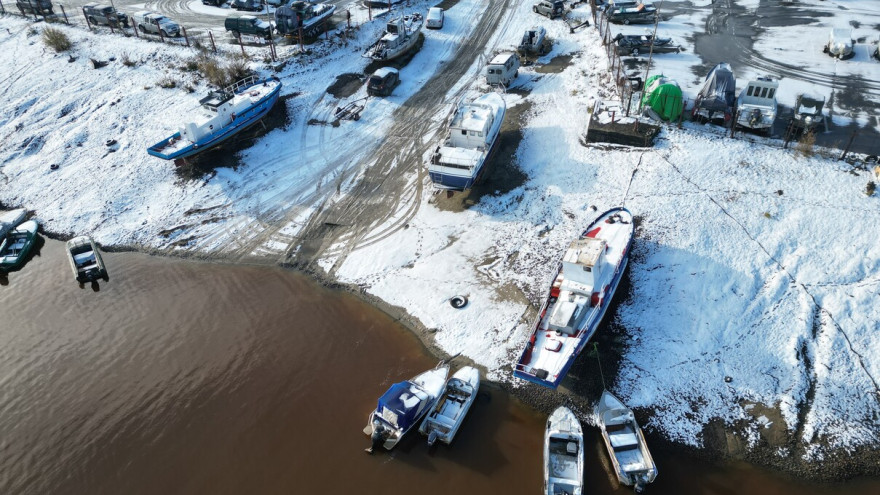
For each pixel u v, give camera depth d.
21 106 46.28
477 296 29.62
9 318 30.77
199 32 52.03
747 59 42.25
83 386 26.89
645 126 35.44
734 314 27.02
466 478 22.47
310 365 27.17
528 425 24.11
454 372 26.38
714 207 30.83
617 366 25.84
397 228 34.00
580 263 25.36
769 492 21.53
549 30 49.97
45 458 24.06
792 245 28.84
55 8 59.12
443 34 51.16
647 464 21.48
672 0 52.50
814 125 33.41
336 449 23.70
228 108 39.06
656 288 28.44
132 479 23.14
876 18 46.75
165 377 27.02
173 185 38.44
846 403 23.80
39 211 37.97
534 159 36.41
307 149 40.12
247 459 23.55
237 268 32.88
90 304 31.30
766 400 24.23
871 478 21.73
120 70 47.91
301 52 47.78
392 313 29.52
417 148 39.22
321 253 33.16
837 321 26.12
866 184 30.48
